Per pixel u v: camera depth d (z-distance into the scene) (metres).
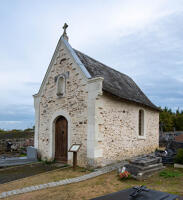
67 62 9.27
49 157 9.48
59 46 9.95
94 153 7.42
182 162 7.75
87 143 7.74
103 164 7.80
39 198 4.51
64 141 9.09
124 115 9.46
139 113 11.52
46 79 10.48
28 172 7.33
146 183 5.71
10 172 7.35
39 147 10.26
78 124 8.27
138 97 11.70
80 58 9.70
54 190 5.11
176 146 9.23
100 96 7.87
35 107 10.90
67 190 5.09
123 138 9.25
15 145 14.07
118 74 13.07
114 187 5.34
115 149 8.62
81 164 7.90
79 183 5.76
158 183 5.69
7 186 5.45
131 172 6.47
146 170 6.41
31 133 15.52
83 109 8.13
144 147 11.20
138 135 10.60
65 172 7.09
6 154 12.62
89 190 5.09
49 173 6.97
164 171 7.03
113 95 8.23
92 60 11.15
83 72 8.30
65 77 9.27
